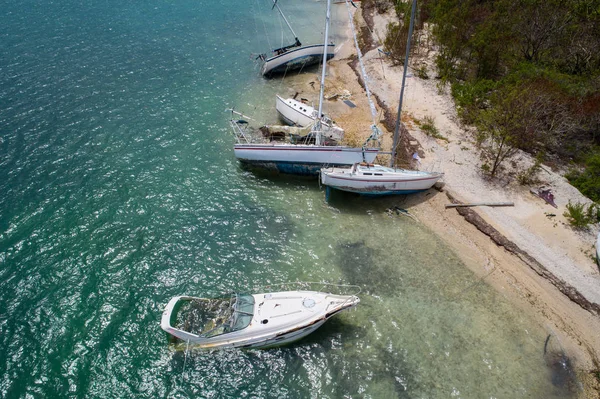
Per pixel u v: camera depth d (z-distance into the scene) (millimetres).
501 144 31125
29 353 21141
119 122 39219
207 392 20156
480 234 28484
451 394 20125
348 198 32500
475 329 23062
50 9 61375
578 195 30516
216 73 49469
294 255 27438
